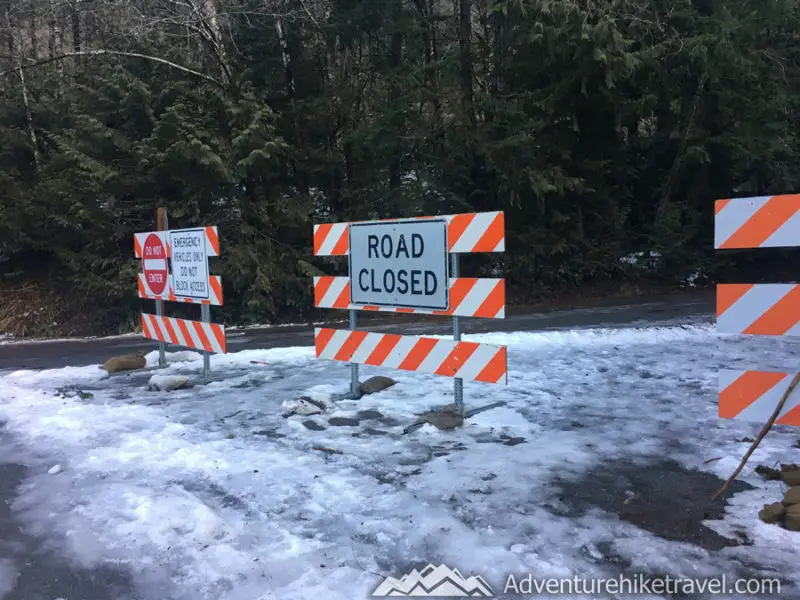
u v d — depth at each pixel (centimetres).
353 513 410
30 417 670
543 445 528
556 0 1421
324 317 1573
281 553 361
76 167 1428
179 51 1535
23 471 520
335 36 1534
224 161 1423
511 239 1678
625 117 1642
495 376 567
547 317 1369
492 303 562
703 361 834
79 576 349
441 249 592
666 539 366
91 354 1172
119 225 1501
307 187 1630
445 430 575
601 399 666
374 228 651
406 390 733
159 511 416
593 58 1431
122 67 1508
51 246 1558
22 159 1684
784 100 1675
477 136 1545
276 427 605
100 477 492
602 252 1731
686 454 502
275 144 1418
